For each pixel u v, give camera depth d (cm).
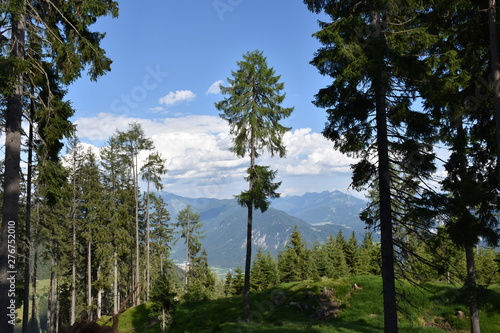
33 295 2938
